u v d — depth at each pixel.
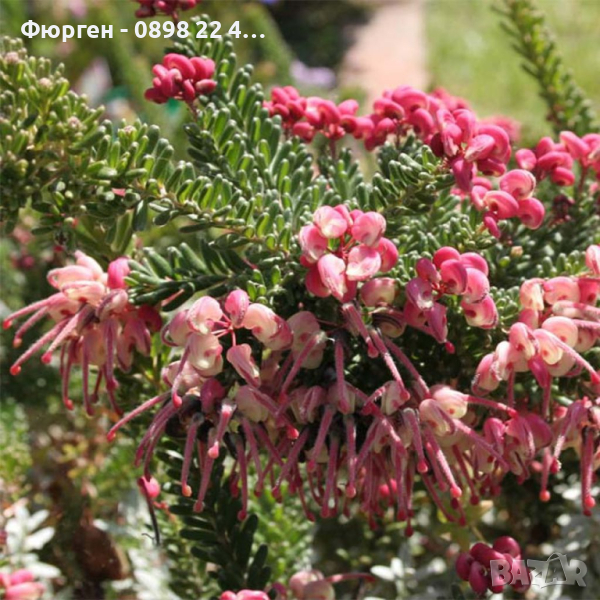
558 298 0.41
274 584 0.44
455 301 0.42
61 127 0.41
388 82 1.91
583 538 0.49
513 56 1.88
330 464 0.40
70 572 0.54
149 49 1.24
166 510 0.48
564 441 0.41
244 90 0.46
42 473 0.58
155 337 0.46
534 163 0.45
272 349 0.40
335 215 0.39
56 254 0.56
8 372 0.59
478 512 0.49
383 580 0.52
